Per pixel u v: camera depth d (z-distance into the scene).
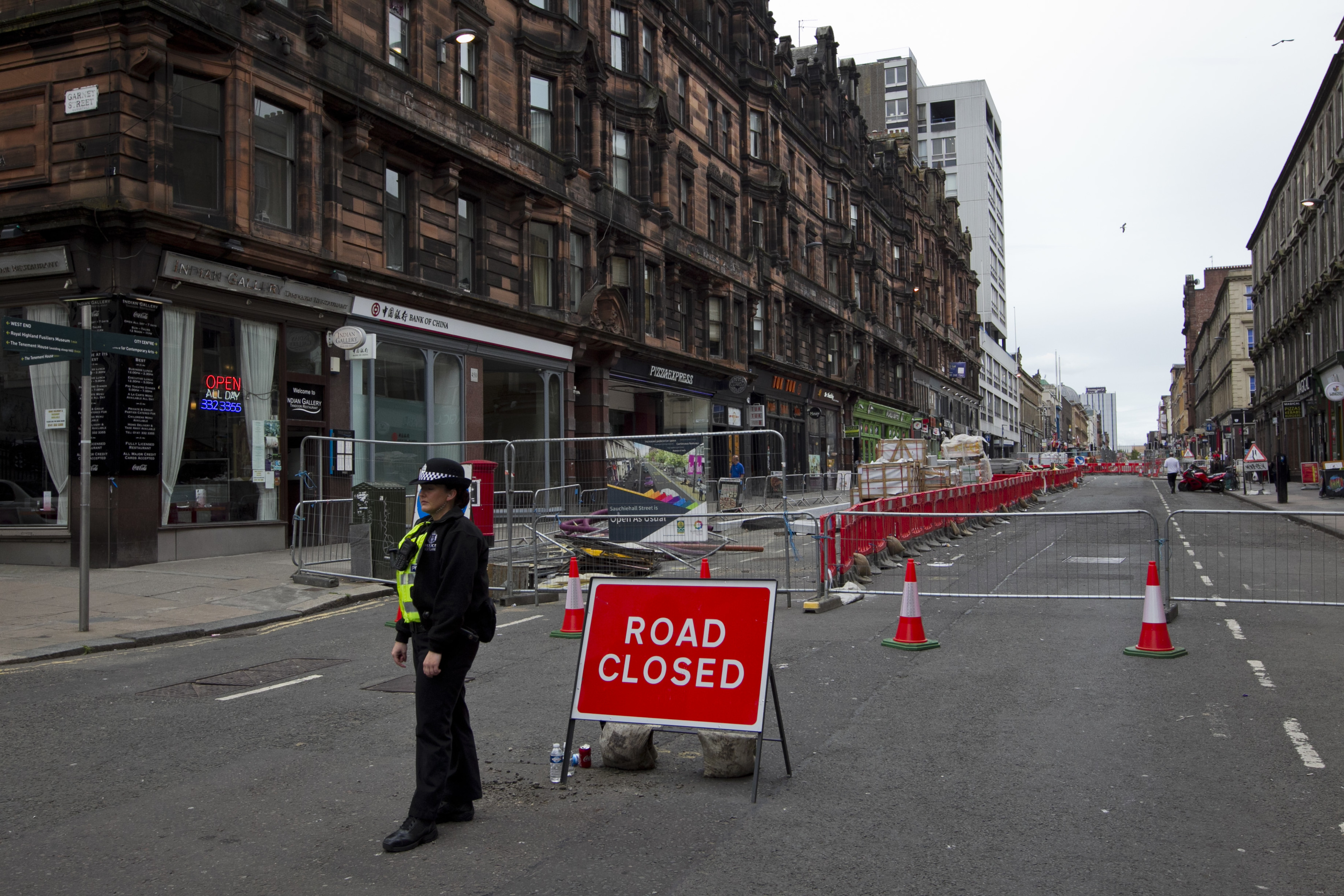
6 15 14.00
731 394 35.28
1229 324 73.38
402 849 4.23
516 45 23.44
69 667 8.34
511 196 22.98
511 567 12.22
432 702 4.37
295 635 9.90
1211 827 4.38
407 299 19.19
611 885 3.85
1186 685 7.09
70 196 13.77
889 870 3.96
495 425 23.11
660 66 30.73
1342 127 35.56
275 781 5.29
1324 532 16.98
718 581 5.18
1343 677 7.27
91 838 4.47
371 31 18.61
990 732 6.00
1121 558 13.88
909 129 97.62
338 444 17.38
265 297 15.78
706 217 33.84
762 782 5.14
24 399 14.23
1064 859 4.05
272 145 16.42
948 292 77.94
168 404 14.28
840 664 8.10
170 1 14.05
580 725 6.38
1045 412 165.62
